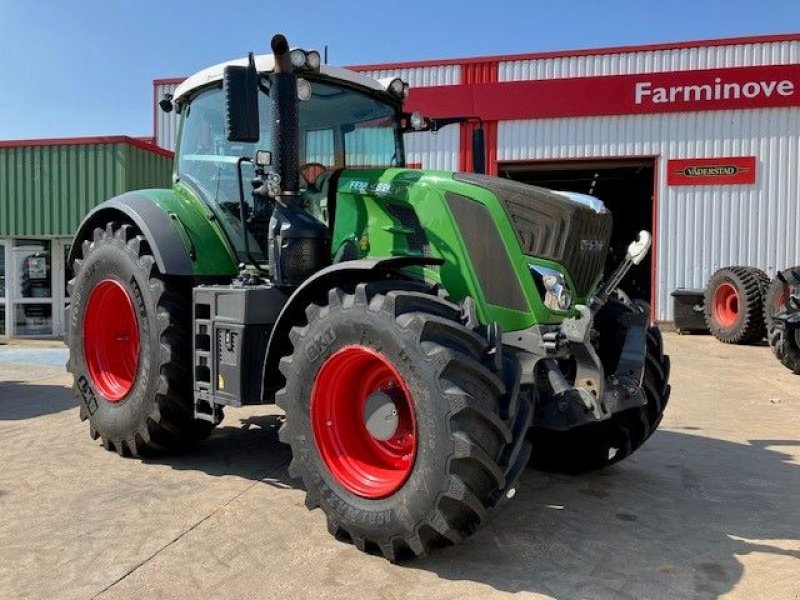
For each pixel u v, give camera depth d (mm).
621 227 20047
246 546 3189
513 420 2994
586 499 3914
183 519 3508
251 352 3742
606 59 14531
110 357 4926
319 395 3236
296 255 3758
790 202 13672
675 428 5676
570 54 14633
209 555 3096
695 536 3379
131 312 4762
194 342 4152
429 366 2814
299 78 3799
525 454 3061
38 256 12836
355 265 3152
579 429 4305
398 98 4770
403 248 3613
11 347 11414
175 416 4352
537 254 3373
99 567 2980
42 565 3004
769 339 8719
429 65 15203
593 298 3580
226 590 2783
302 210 3906
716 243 14016
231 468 4383
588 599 2723
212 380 3938
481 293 3422
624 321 3795
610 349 3820
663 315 14320
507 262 3375
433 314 3025
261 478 4180
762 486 4156
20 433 5312
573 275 3436
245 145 4332
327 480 3197
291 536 3301
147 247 4523
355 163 4516
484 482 2838
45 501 3771
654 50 14297
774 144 13664
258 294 3758
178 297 4336
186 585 2824
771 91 13570
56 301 12898
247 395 3725
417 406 2850
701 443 5176
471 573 2936
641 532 3424
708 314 12141
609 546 3248
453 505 2795
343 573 2924
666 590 2809
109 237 4812
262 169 4090
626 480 4273
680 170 14062
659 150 14117
